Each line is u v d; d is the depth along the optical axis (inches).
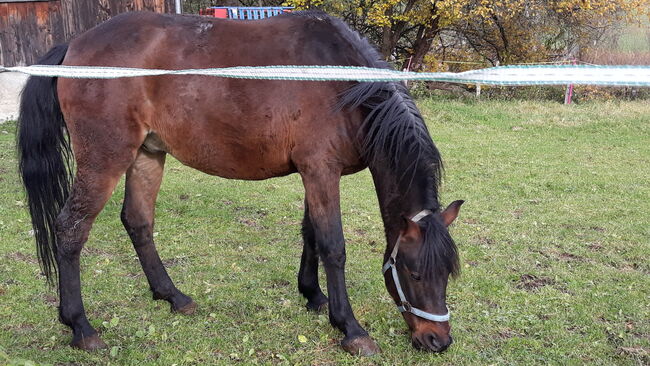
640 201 264.8
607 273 183.0
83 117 134.0
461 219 238.5
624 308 157.6
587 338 141.8
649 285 173.8
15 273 174.7
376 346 135.3
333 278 135.7
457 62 606.5
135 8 412.5
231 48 135.9
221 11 444.5
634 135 422.0
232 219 235.9
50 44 407.8
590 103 545.0
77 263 137.1
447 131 431.5
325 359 133.0
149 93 136.3
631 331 145.7
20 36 403.2
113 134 134.6
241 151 137.6
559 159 351.9
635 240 213.5
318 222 134.3
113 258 191.6
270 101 131.6
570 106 524.1
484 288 170.6
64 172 142.2
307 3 541.3
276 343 139.5
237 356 133.4
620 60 586.2
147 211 154.4
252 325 148.9
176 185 283.4
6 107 406.9
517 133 430.6
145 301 161.5
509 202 263.4
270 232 222.7
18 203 241.6
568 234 220.5
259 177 143.6
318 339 142.1
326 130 130.3
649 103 545.0
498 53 641.6
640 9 562.3
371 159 131.9
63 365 129.0
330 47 134.0
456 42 659.4
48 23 404.8
